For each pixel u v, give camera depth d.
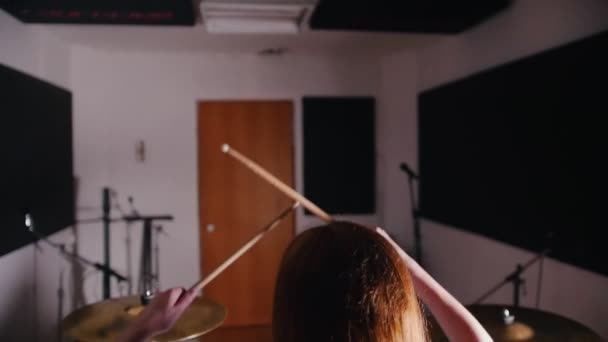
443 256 3.59
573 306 2.24
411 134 4.04
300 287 0.45
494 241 2.90
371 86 4.24
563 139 2.24
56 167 3.26
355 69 4.21
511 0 2.68
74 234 3.73
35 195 2.90
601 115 2.01
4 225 2.50
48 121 3.12
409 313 0.47
